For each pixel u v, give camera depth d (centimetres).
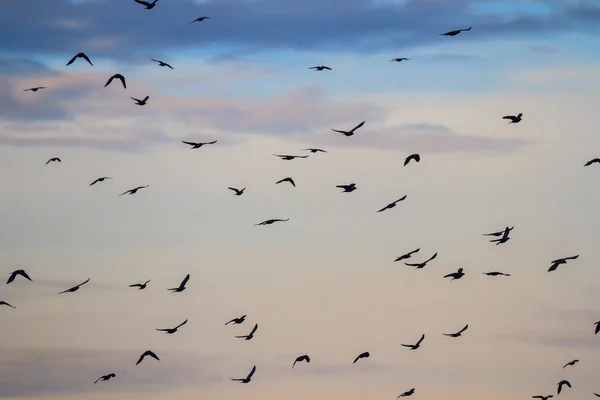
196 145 10488
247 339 10562
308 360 9600
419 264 10025
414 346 10562
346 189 10512
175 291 10406
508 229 10038
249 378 10712
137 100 10450
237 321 10731
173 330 10306
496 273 10306
